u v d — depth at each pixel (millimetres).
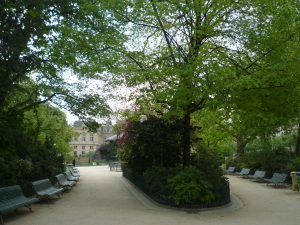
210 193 15250
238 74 15453
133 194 19953
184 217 13281
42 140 30562
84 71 17641
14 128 17406
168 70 15031
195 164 18641
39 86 20641
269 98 16562
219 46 16203
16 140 17266
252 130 27391
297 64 14961
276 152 32188
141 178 21141
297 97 16141
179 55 16031
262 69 15461
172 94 15344
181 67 15148
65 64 18312
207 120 26484
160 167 18781
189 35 16609
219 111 19000
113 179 30359
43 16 15125
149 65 16922
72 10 16125
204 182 15281
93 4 17359
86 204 15852
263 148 33656
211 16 16141
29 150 18547
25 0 14344
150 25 17750
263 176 28750
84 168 54219
